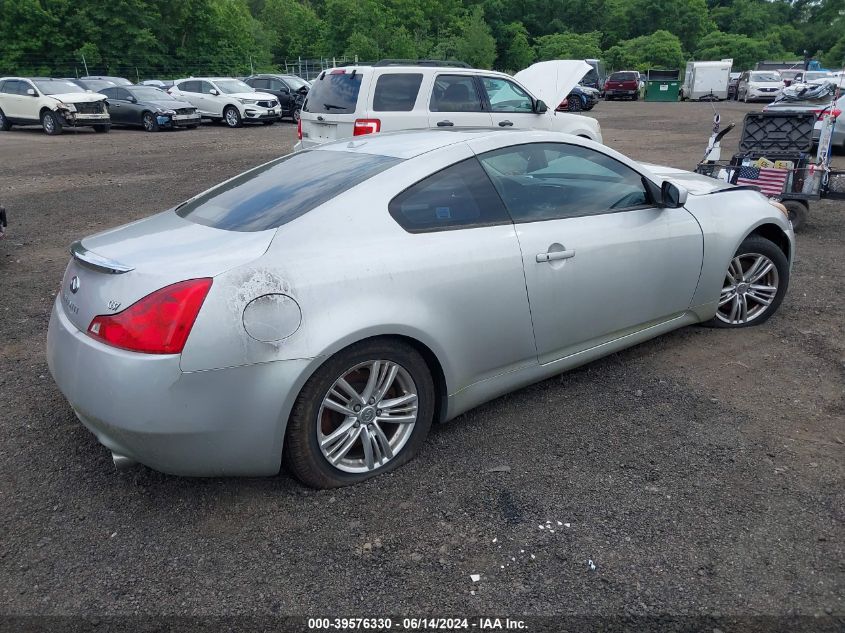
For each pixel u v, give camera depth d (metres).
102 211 9.63
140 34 48.09
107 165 14.18
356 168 3.33
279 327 2.69
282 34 71.06
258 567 2.58
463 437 3.48
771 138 7.93
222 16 55.06
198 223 3.19
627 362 4.35
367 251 2.95
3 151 16.80
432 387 3.23
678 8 92.62
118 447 2.74
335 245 2.91
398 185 3.18
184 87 24.30
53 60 45.81
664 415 3.67
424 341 3.06
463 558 2.60
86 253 2.94
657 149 15.78
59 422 3.69
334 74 9.26
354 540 2.71
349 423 3.00
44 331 5.05
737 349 4.52
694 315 4.45
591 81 41.53
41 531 2.79
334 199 3.04
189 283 2.61
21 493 3.05
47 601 2.42
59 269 6.70
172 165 14.09
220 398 2.63
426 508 2.90
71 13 46.66
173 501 2.98
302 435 2.85
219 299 2.62
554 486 3.04
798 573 2.48
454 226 3.26
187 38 54.03
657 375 4.15
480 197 3.40
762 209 4.66
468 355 3.29
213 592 2.46
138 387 2.56
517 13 88.44
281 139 18.95
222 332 2.60
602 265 3.73
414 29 70.06
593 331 3.81
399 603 2.39
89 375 2.67
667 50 76.94
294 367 2.72
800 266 6.52
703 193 4.49
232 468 2.77
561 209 3.69
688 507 2.87
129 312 2.61
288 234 2.87
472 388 3.39
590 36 81.06
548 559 2.58
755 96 38.47
